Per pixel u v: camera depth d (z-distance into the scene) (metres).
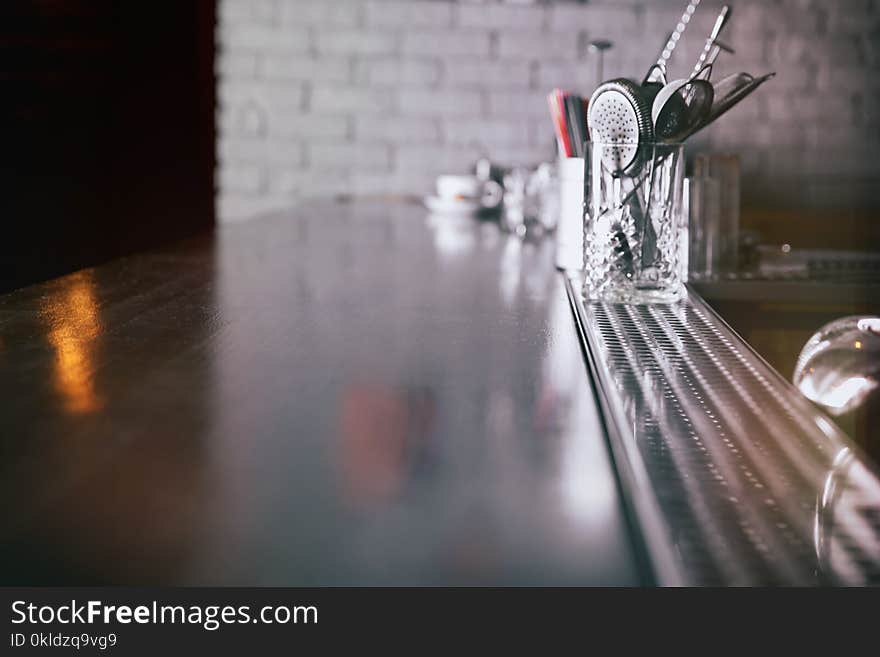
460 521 0.59
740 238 1.95
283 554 0.54
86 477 0.67
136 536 0.57
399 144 3.93
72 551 0.55
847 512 0.64
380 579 0.52
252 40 3.90
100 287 1.48
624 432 0.79
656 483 0.68
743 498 0.66
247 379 0.94
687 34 3.82
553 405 0.87
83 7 4.18
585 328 1.21
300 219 2.79
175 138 4.32
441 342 1.13
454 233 2.50
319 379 0.95
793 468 0.72
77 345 1.07
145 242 4.36
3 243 4.13
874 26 3.78
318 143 3.93
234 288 1.50
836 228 3.84
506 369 1.00
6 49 4.03
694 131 1.40
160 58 4.28
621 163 1.37
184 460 0.70
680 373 0.99
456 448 0.74
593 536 0.57
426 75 3.90
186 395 0.88
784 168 3.84
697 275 1.81
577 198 1.77
